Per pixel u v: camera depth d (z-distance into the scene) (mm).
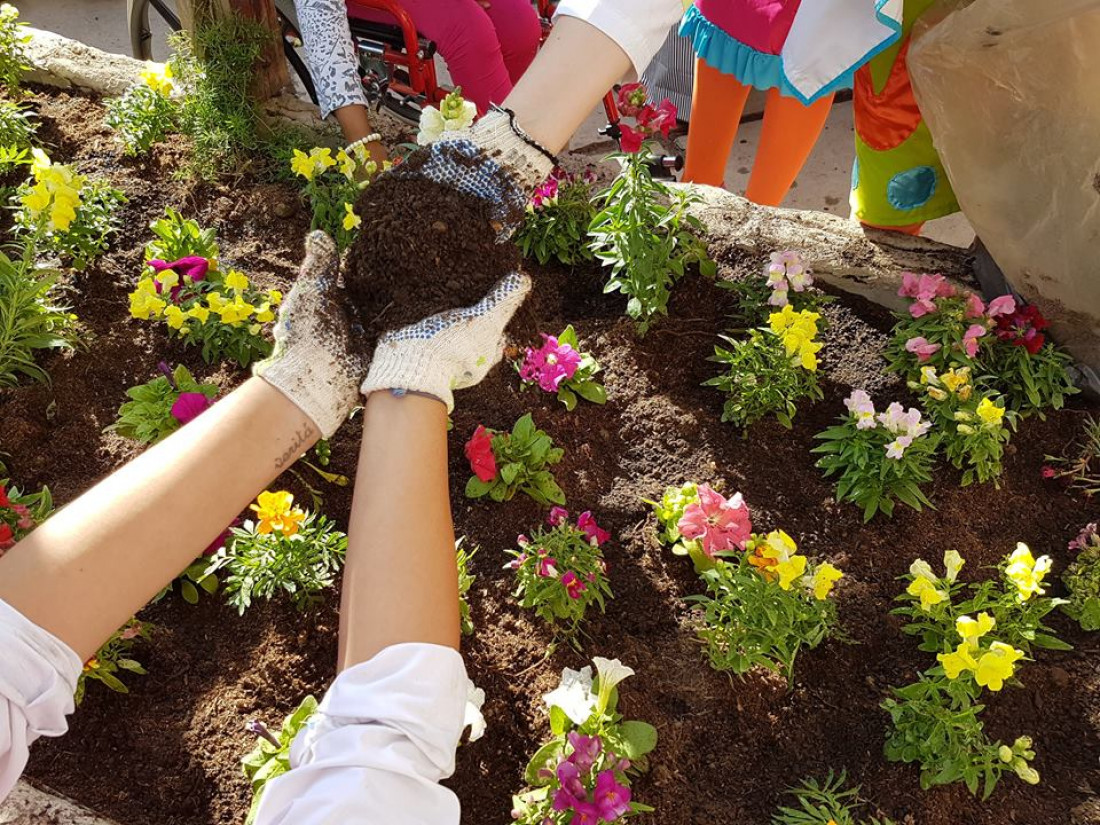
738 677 1865
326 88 2564
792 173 2885
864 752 1814
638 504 2141
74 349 2268
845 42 2059
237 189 2686
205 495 968
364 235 1179
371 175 2479
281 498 1724
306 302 1112
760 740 1815
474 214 1188
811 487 2209
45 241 2428
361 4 2984
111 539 920
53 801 1591
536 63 1249
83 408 2188
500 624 1907
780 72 2512
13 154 2496
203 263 2283
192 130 2742
